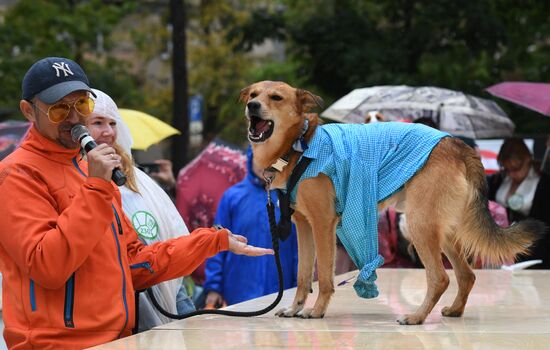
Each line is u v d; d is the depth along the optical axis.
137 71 28.44
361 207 4.05
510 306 4.56
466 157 4.29
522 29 16.47
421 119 7.72
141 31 25.81
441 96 9.42
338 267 6.41
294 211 4.32
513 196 7.64
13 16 20.62
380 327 3.91
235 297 6.38
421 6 14.52
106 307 3.65
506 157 7.70
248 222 6.35
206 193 7.96
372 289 4.07
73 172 3.78
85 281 3.62
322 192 4.12
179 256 4.11
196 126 16.66
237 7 25.20
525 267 6.64
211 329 3.88
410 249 6.37
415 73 14.48
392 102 9.30
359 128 4.25
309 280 4.36
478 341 3.55
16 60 19.88
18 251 3.47
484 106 9.62
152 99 25.38
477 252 4.32
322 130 4.25
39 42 20.61
